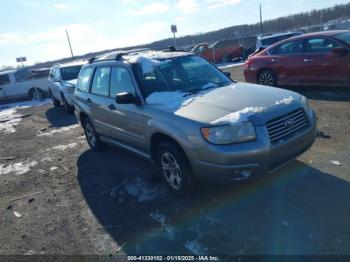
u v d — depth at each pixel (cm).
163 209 401
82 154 672
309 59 852
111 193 468
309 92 894
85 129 683
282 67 920
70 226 397
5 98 1823
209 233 341
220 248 317
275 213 357
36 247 363
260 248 307
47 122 1090
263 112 363
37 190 522
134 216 396
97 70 584
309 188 395
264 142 349
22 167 650
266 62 961
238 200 393
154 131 419
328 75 818
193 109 389
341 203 356
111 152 650
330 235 310
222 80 503
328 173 423
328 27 3047
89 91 612
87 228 386
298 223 334
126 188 474
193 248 323
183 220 371
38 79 1817
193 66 510
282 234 322
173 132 384
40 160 679
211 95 421
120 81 503
